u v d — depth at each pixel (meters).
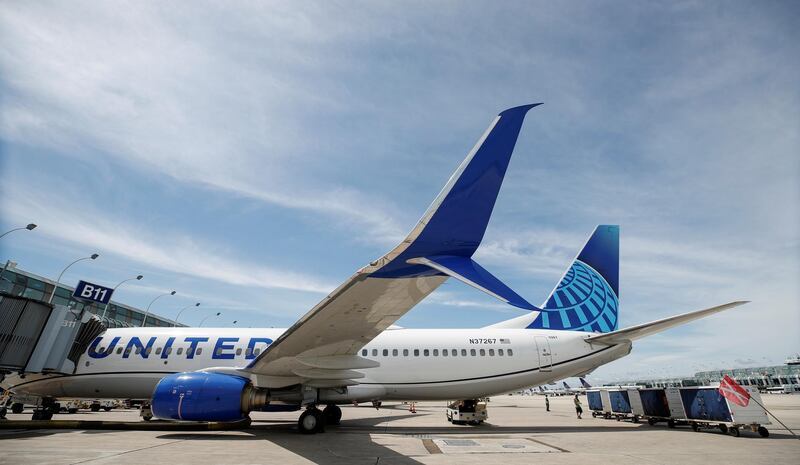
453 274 6.32
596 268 18.05
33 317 12.46
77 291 19.91
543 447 9.67
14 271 29.80
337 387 12.87
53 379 14.20
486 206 7.16
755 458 8.26
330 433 12.08
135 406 27.98
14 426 12.66
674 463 7.63
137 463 6.87
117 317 38.62
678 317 13.27
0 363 11.34
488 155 7.20
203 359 14.18
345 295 7.95
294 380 11.95
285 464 7.07
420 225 6.36
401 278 7.35
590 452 8.91
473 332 15.57
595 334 15.59
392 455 8.29
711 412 12.74
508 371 14.82
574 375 15.48
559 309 17.23
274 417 20.41
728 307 12.02
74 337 13.72
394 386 14.21
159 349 14.41
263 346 14.43
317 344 10.48
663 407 14.99
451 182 6.99
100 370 14.17
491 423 17.28
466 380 14.57
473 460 7.76
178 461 7.14
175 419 10.90
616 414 18.52
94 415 20.42
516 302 5.56
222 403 10.88
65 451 8.08
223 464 6.93
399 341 14.93
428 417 20.72
